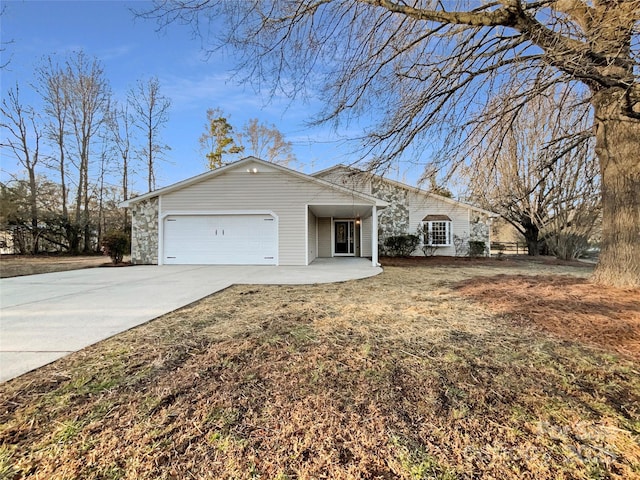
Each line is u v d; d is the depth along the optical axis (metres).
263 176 11.35
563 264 12.73
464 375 2.45
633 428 1.79
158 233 11.53
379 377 2.43
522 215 16.03
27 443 1.66
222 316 4.20
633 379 2.36
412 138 4.98
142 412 1.95
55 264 12.91
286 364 2.67
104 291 6.02
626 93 3.40
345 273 8.94
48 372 2.49
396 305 4.82
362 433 1.76
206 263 11.45
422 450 1.62
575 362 2.65
